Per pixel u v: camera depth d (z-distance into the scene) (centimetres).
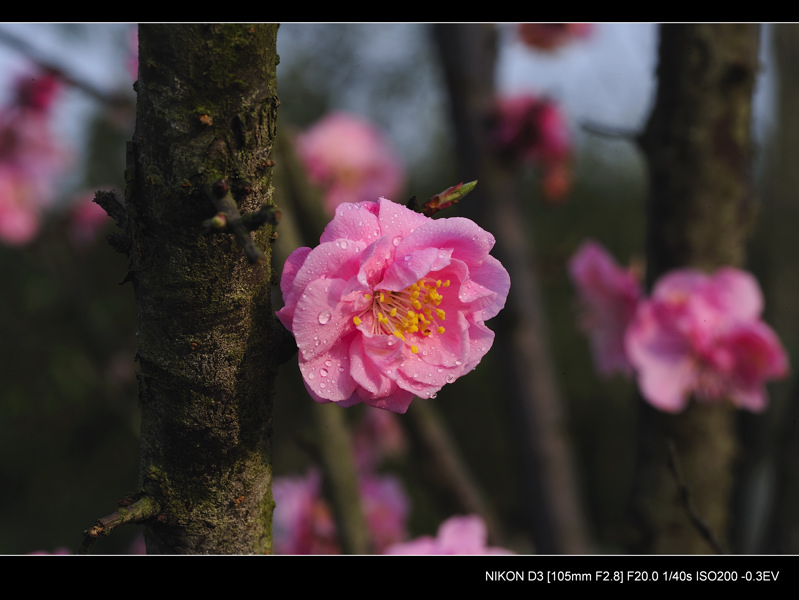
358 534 167
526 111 219
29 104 271
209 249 74
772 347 147
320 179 276
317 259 81
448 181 716
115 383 275
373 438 304
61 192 325
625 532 153
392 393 91
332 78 554
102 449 554
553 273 231
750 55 147
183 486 78
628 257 713
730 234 151
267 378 80
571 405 694
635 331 154
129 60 178
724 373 151
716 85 145
